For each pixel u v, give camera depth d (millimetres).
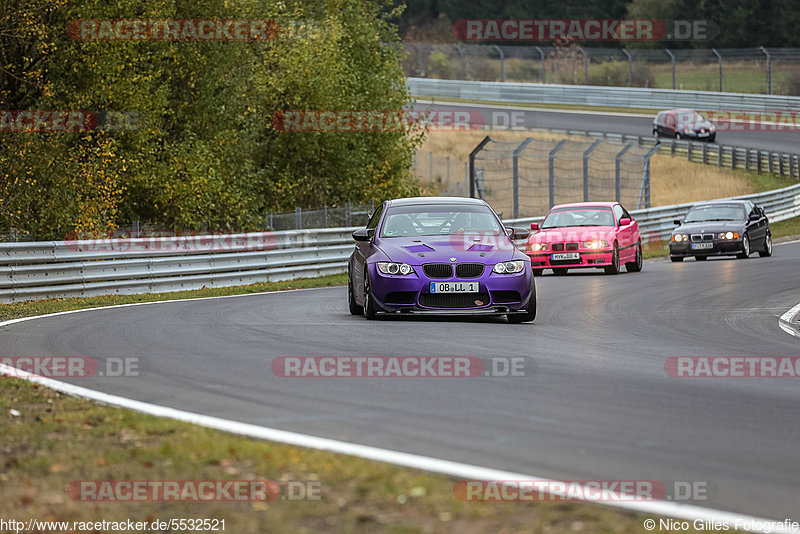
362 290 51188
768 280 76000
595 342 42125
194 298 66250
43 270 66125
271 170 116188
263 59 113375
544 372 33906
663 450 22719
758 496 18984
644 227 130500
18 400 28609
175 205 94875
